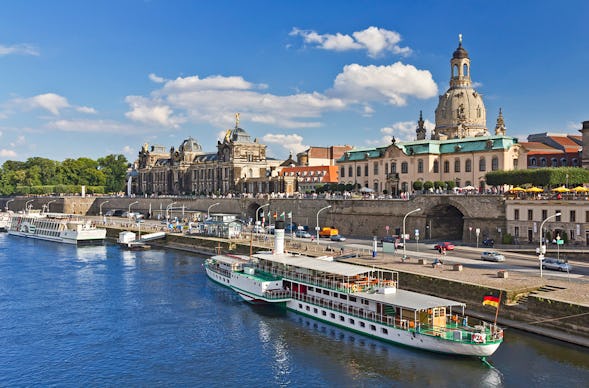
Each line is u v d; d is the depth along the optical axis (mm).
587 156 106500
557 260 69812
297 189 175000
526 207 88188
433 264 73125
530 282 60938
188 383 46750
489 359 48125
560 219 83250
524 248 85875
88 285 83312
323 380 46500
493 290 58094
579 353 48438
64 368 50281
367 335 57312
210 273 86875
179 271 95562
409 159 125125
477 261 77062
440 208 104750
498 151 110188
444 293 63375
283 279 70500
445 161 121188
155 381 47281
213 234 129250
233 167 191625
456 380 45219
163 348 54969
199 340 57219
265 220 152500
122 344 56250
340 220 125250
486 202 94875
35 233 161125
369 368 48500
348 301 60844
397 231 111000
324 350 53531
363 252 89062
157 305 71000
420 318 53438
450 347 49125
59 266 102000
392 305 54000
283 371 48625
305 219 136625
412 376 46406
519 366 46406
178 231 141875
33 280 87562
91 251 125875
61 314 67000
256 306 70625
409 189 125375
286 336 58188
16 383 47219
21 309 69312
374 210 116562
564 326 51469
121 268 99125
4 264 104938
